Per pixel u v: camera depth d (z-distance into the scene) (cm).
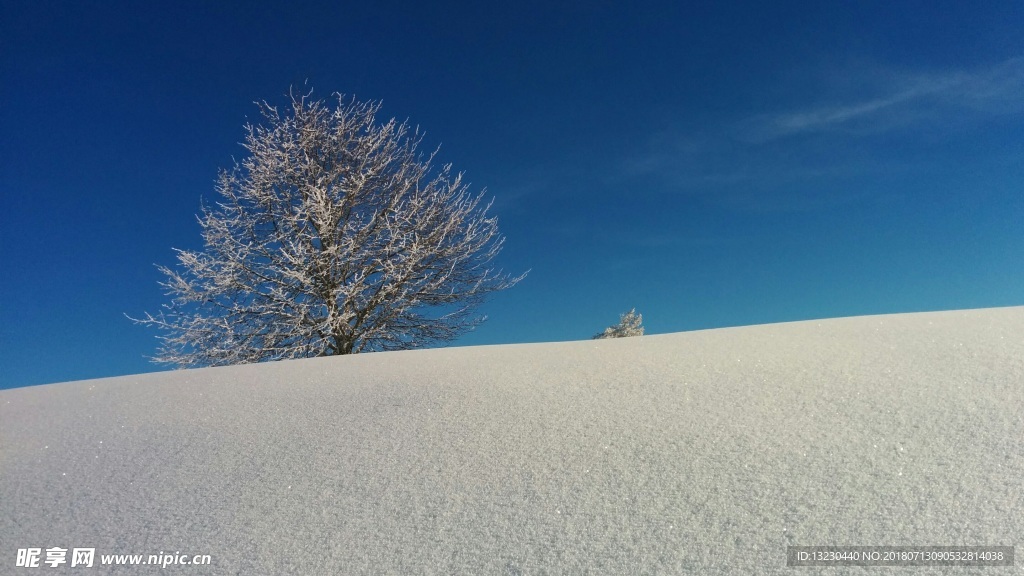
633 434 284
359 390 396
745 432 275
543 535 213
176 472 290
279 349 1197
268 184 1206
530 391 361
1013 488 209
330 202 1191
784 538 198
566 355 461
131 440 336
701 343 462
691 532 206
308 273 1201
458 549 210
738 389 334
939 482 219
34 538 239
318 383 427
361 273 1227
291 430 331
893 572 178
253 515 245
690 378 362
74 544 233
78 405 420
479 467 266
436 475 263
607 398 338
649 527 211
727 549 196
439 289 1307
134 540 233
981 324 437
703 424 288
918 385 313
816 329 479
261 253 1201
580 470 255
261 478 276
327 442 309
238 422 352
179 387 450
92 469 300
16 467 309
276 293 1181
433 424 320
